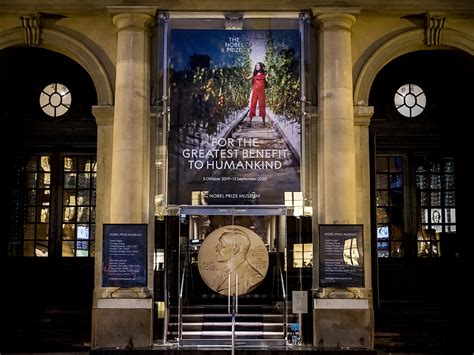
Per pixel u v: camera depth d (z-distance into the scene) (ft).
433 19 53.57
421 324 58.49
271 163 52.42
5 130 61.67
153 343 50.52
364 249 52.26
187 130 52.49
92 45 54.13
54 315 58.18
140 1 52.26
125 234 49.73
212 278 52.03
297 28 53.16
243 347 49.37
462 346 54.13
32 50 62.28
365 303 50.11
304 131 52.65
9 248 61.36
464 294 61.16
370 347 49.78
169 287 53.06
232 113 52.70
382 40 54.39
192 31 53.11
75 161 62.54
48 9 53.01
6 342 54.44
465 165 62.49
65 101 62.69
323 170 51.83
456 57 58.95
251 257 52.19
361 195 53.47
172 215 52.70
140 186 51.19
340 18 52.26
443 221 62.85
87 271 61.00
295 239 53.26
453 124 63.10
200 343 50.01
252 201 52.11
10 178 61.77
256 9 52.65
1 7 52.80
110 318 49.80
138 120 51.47
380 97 63.36
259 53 53.11
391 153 63.36
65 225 61.77
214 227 54.54
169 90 52.75
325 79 52.16
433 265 62.34
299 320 51.01
